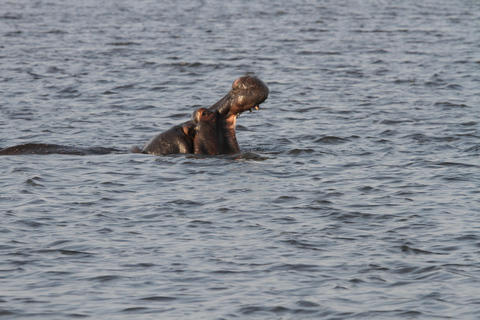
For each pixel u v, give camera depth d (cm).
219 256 3344
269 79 9588
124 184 4553
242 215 3947
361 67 10612
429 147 5744
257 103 5038
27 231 3641
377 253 3378
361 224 3803
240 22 17238
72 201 4181
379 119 6956
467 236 3575
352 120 6938
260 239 3572
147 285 3014
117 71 10156
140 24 16688
